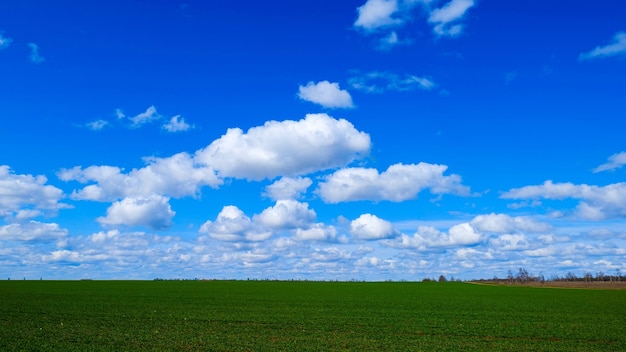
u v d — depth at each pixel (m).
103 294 80.12
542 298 85.12
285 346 31.03
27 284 113.62
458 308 61.53
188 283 135.00
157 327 39.25
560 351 30.91
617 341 35.34
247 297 78.38
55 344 30.38
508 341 34.59
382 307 61.81
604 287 139.50
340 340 33.78
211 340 32.88
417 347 31.53
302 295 85.75
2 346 29.36
